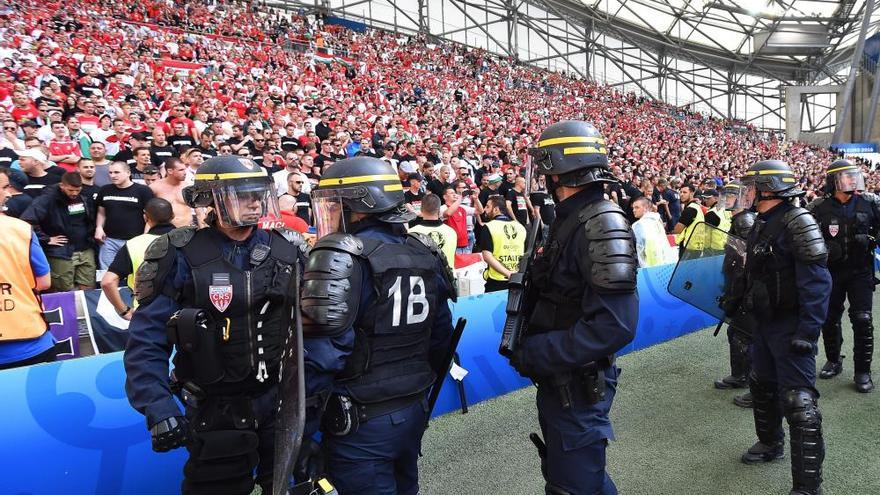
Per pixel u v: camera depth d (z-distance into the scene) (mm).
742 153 32438
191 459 2012
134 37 16469
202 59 16844
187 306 2029
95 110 9477
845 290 4207
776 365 2844
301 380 1557
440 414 3822
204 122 10305
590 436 1952
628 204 9156
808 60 45500
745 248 3020
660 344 5430
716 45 44438
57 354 4289
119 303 3629
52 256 4840
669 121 36125
